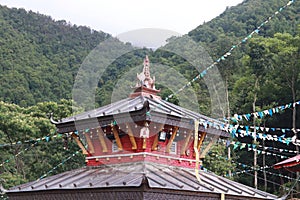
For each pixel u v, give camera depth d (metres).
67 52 92.94
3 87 79.31
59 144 52.53
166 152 21.50
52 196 19.67
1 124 50.69
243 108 64.19
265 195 21.72
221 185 21.11
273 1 94.62
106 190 17.92
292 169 23.03
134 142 20.92
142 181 16.78
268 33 81.12
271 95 62.16
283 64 60.22
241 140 61.62
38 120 52.03
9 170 57.84
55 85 85.25
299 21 82.50
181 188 18.02
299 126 60.22
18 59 85.94
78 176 21.22
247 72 65.12
